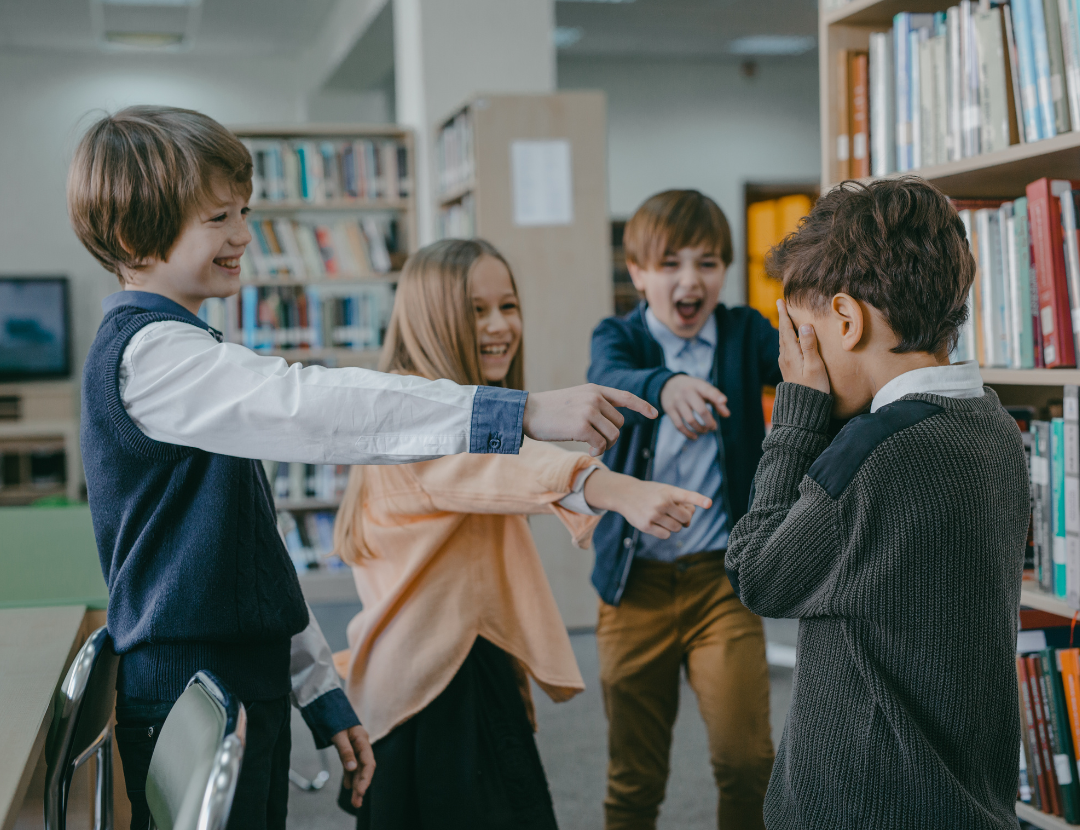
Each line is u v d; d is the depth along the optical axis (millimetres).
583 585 4020
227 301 4660
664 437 1788
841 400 1025
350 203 4926
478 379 1432
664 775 1820
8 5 6809
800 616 998
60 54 8094
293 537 4656
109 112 1088
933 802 904
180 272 1045
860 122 1874
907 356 964
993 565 917
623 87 8703
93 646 1064
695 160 8867
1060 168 1557
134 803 1037
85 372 998
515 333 1531
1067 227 1464
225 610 1007
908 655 915
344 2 6676
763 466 1030
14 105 8016
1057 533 1555
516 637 1368
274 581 1060
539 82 5008
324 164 4891
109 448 993
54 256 8055
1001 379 1581
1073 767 1539
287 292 4785
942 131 1662
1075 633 1715
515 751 1344
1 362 7605
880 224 936
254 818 1016
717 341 1878
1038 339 1523
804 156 9070
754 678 1672
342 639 3961
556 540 3982
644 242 1827
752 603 1005
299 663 1263
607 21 7539
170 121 1021
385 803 1304
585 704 3178
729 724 1651
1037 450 1605
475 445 912
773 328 1897
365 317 4809
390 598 1337
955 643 906
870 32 1918
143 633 1003
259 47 8203
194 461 999
